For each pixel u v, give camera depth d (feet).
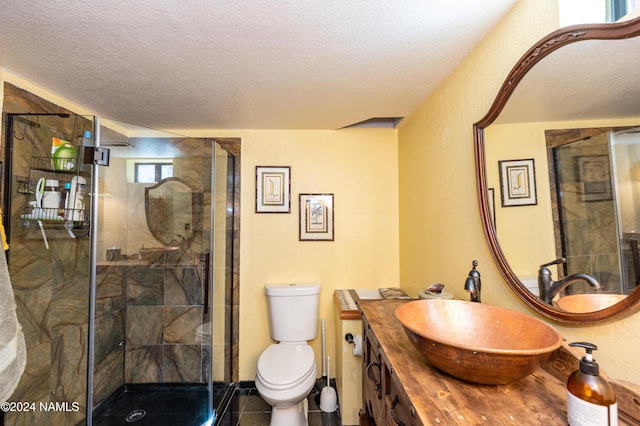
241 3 3.26
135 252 7.09
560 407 2.11
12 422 4.68
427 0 3.22
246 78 5.06
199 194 6.93
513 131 3.29
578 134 2.54
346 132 7.98
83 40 3.95
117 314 6.89
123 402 6.78
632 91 2.11
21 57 4.37
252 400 7.06
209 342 6.85
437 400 2.16
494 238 3.65
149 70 4.79
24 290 4.93
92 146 5.83
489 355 2.11
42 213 5.12
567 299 2.68
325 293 7.77
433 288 4.71
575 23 2.67
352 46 4.11
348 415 6.07
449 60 4.46
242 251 7.73
